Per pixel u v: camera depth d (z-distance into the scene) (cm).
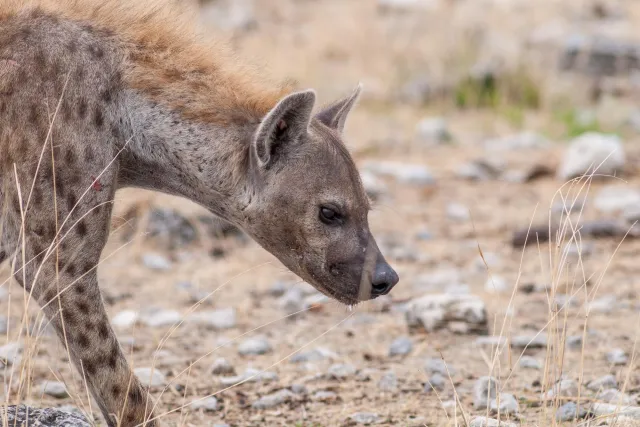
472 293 1520
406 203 2033
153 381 1194
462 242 1802
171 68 1003
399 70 2930
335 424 1091
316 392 1177
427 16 3316
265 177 1002
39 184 936
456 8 3400
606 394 1110
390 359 1284
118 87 983
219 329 1405
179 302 1515
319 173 1001
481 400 1109
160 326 1407
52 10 982
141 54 998
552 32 3056
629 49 2819
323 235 1009
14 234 954
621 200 1931
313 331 1396
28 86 944
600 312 1422
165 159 1007
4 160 940
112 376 961
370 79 2906
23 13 974
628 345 1291
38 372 1210
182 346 1334
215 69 1022
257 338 1353
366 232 1023
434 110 2758
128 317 1422
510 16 3284
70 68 959
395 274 1017
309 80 2822
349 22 3306
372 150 2383
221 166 1004
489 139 2508
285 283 1595
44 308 954
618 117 2561
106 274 1627
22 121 939
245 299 1531
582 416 1055
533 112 2727
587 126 2505
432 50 3005
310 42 3172
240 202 1016
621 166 2092
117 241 1714
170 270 1658
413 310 1380
